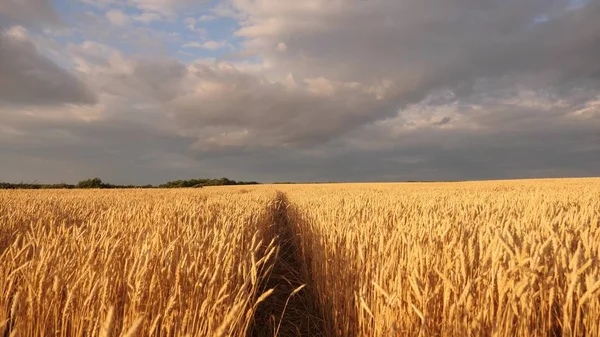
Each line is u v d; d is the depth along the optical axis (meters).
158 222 6.00
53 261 3.40
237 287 3.50
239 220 6.39
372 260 4.06
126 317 2.91
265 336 4.77
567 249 3.21
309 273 6.64
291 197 19.77
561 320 3.01
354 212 7.48
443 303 3.21
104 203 13.00
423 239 4.31
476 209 8.07
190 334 2.70
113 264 3.38
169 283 3.32
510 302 2.77
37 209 9.45
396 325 3.28
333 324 4.67
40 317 3.03
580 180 46.94
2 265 3.44
